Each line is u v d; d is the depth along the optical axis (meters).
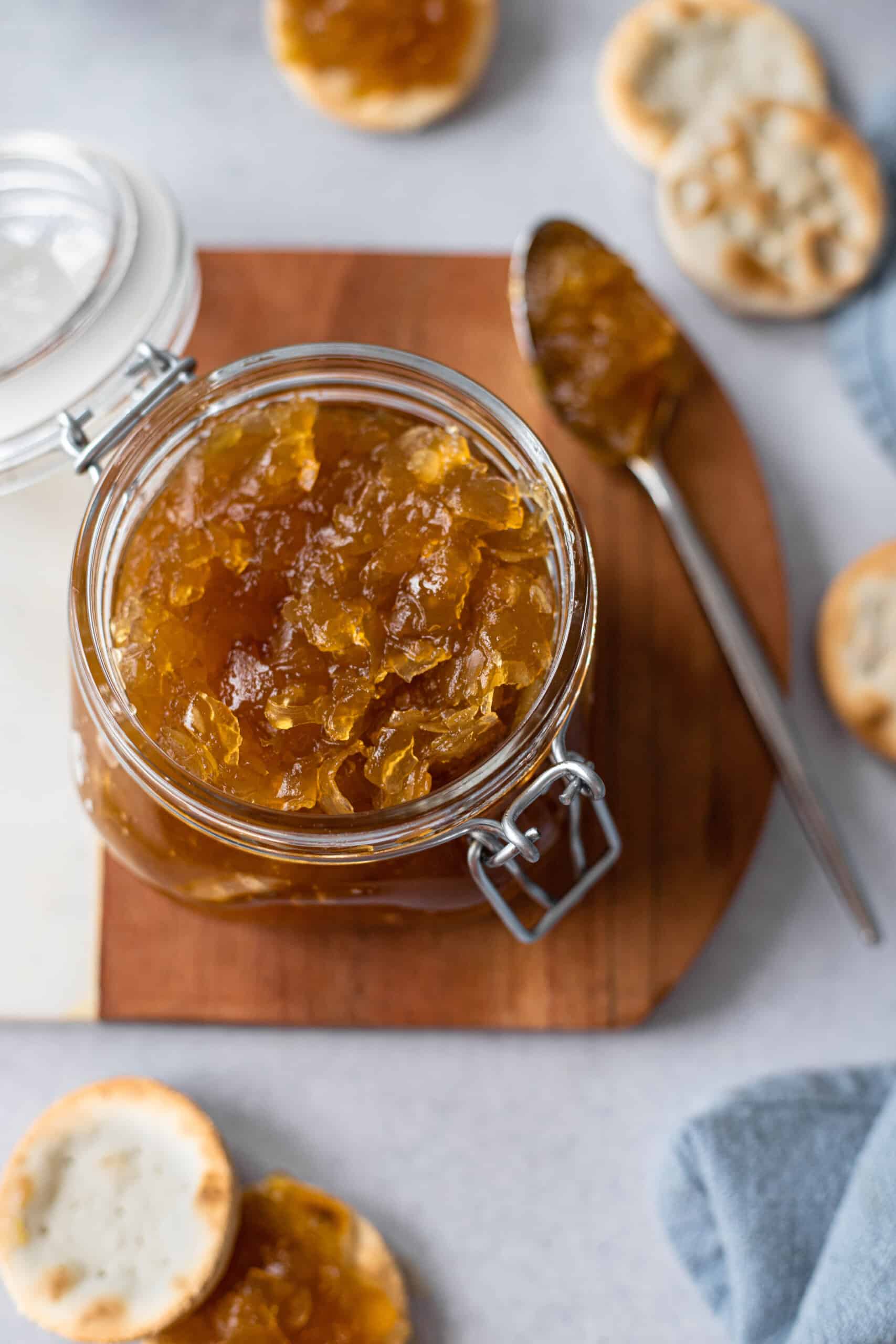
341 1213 0.40
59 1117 0.40
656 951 0.40
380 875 0.35
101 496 0.34
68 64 0.46
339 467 0.35
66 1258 0.39
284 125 0.45
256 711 0.34
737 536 0.42
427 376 0.35
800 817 0.41
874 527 0.44
